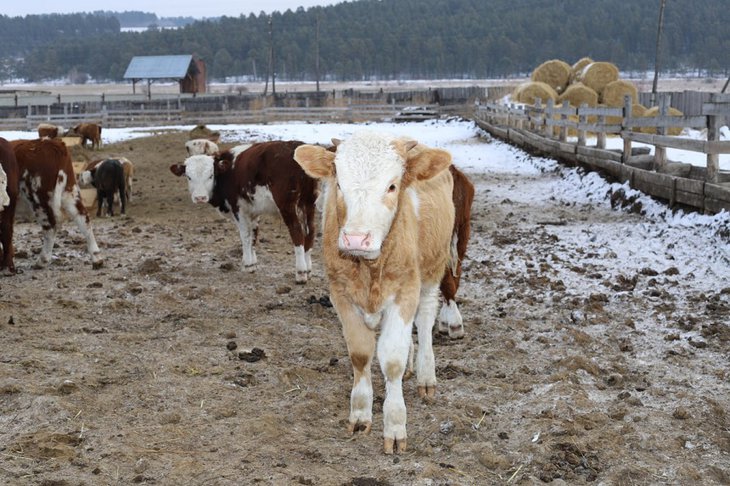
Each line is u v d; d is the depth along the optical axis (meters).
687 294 8.30
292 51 164.00
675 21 162.00
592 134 25.12
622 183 15.01
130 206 16.20
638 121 15.09
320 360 6.54
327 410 5.51
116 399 5.52
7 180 9.09
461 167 21.98
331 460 4.73
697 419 5.32
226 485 4.35
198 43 176.25
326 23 183.25
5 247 9.40
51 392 5.56
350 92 51.06
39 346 6.59
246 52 174.88
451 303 7.01
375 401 5.70
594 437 5.02
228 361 6.41
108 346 6.68
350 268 4.80
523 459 4.77
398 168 4.71
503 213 13.97
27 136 34.25
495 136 30.08
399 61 164.62
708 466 4.69
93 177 15.02
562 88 33.75
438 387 5.92
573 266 9.65
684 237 10.70
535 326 7.45
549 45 167.12
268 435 4.99
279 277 9.41
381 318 4.96
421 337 5.72
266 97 48.22
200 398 5.62
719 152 11.39
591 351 6.73
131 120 43.66
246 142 30.69
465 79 163.25
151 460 4.61
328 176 4.96
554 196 15.92
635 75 152.38
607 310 7.89
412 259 4.88
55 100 52.00
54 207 9.54
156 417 5.25
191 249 11.02
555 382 5.93
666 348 6.77
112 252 10.80
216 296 8.46
